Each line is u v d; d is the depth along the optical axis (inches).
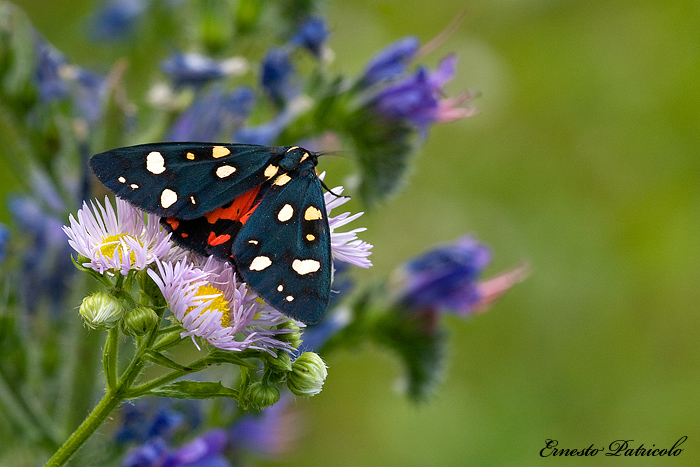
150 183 11.9
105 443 14.0
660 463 20.9
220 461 13.7
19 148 14.2
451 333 15.8
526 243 22.3
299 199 11.9
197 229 11.9
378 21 22.2
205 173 11.9
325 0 15.1
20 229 14.5
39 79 14.1
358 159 15.1
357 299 15.5
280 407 14.8
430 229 22.0
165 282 11.6
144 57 18.1
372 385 21.1
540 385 21.5
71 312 14.4
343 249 12.0
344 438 20.8
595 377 21.6
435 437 20.8
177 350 15.0
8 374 13.7
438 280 15.5
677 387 21.4
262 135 14.6
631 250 22.5
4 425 14.0
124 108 14.1
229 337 11.6
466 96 15.0
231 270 11.8
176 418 14.0
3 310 13.7
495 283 15.8
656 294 22.2
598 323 22.0
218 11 14.8
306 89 15.0
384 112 14.8
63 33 20.4
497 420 21.1
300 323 11.7
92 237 11.8
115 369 11.8
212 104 14.6
